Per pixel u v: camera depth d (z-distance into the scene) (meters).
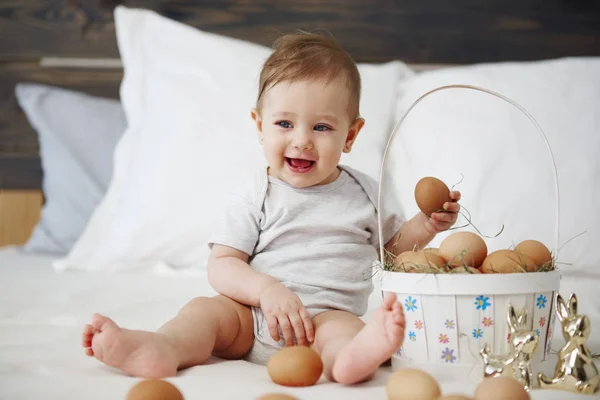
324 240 1.20
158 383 0.81
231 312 1.10
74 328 1.26
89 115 2.48
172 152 2.00
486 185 1.83
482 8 2.56
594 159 1.82
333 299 1.17
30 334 1.21
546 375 0.99
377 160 1.99
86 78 2.66
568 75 1.97
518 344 0.92
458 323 0.96
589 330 0.93
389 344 0.89
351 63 1.25
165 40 2.24
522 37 2.55
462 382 0.94
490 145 1.88
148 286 1.70
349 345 0.91
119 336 0.93
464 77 2.04
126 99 2.22
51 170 2.44
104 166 2.42
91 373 0.96
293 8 2.59
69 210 2.38
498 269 1.00
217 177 1.96
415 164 1.95
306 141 1.17
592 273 1.76
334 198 1.24
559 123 1.88
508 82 1.98
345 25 2.58
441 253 1.06
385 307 0.90
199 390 0.87
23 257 2.27
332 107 1.19
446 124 1.96
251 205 1.22
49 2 2.64
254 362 1.13
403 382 0.80
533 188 1.80
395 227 1.28
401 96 2.16
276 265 1.18
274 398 0.75
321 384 0.94
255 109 1.28
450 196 1.17
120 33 2.29
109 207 2.07
